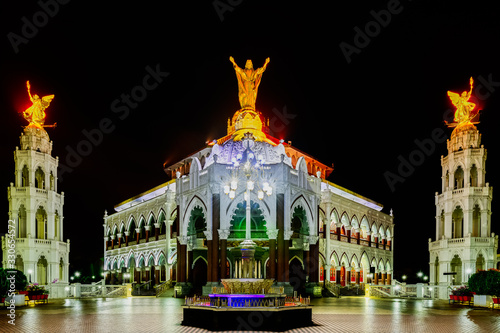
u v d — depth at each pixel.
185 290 43.75
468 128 49.97
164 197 55.53
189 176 44.12
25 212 51.44
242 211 45.09
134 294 49.50
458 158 49.66
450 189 49.62
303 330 19.30
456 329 19.45
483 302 32.72
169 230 53.78
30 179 48.91
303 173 43.28
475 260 46.38
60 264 52.53
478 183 48.56
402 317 24.55
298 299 23.83
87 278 73.25
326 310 29.05
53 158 52.12
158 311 28.17
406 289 45.94
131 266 65.56
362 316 25.03
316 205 44.41
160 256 55.88
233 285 22.91
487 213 47.81
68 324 21.08
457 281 49.88
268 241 43.34
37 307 31.81
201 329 19.50
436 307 32.12
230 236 44.41
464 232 47.75
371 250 62.72
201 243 46.53
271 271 39.25
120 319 23.33
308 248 45.06
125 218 67.31
